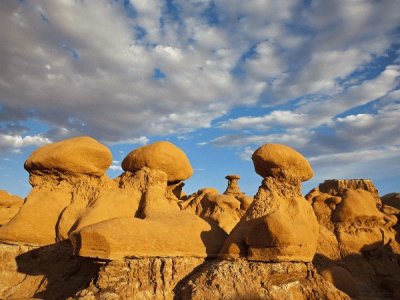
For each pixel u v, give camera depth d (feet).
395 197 112.88
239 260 46.06
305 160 58.18
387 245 78.48
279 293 42.93
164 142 60.49
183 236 47.85
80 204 53.93
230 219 69.46
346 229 75.92
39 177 55.72
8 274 48.44
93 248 40.81
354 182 94.07
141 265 42.91
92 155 55.77
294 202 54.24
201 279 43.57
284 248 44.78
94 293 40.11
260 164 57.82
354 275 69.67
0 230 50.70
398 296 60.95
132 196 54.70
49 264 49.96
